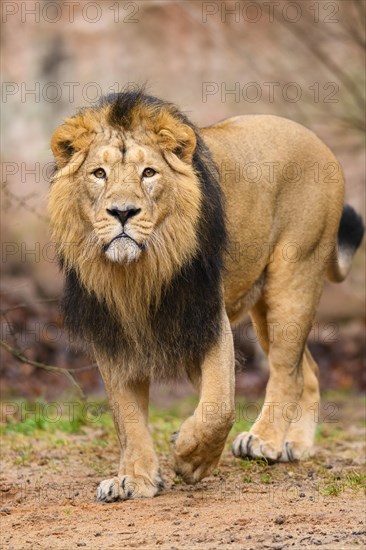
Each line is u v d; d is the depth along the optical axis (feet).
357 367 91.09
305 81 111.65
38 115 120.88
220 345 40.04
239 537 32.37
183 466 38.81
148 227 36.73
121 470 39.75
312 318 48.98
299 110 107.04
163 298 38.99
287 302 47.62
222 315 40.57
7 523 36.27
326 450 52.80
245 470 44.88
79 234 38.22
